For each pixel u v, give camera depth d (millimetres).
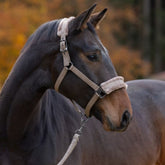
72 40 4637
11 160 4957
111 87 4531
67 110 5426
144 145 6270
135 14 36906
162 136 6641
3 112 4996
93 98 4586
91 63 4574
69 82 4656
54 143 5008
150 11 41125
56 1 22766
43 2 20516
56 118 5211
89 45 4566
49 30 4840
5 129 4996
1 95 5062
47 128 5055
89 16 4551
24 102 4879
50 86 4836
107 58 4660
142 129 6348
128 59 23484
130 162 6027
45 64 4793
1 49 17578
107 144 5773
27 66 4859
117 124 4500
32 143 4914
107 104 4570
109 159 5773
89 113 4711
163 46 39562
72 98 4746
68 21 4766
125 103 4559
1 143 5020
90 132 5605
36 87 4840
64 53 4637
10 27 18094
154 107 6699
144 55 37500
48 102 5211
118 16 29766
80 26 4555
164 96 6922
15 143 4930
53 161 4930
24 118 4891
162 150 6672
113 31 28969
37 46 4852
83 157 5402
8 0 19297
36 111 4930
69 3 23891
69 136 5266
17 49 17750
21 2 19844
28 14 19016
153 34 40500
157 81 7305
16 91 4914
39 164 4871
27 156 4906
